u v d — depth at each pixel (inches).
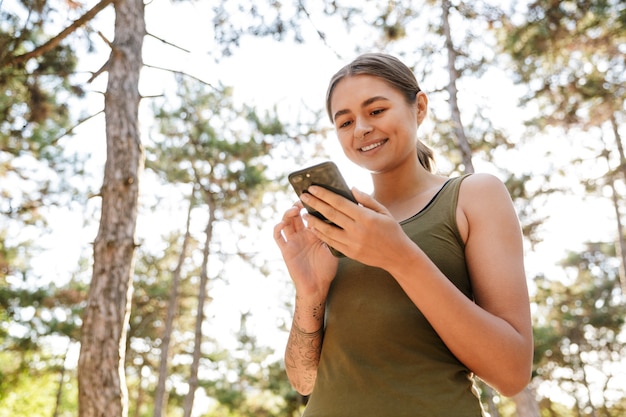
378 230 36.0
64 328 830.5
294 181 37.7
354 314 42.9
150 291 829.2
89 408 217.5
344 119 49.9
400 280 37.4
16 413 900.6
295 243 47.8
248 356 862.5
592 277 893.2
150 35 260.8
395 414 38.7
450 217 44.4
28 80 310.8
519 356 38.1
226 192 663.1
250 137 619.2
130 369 976.3
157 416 667.4
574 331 893.2
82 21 244.8
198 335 663.8
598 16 414.6
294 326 49.6
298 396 802.8
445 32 424.5
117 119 255.0
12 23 259.0
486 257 42.4
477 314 37.3
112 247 238.2
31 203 549.6
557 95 480.1
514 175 522.3
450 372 40.1
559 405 952.9
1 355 911.7
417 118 52.2
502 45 443.2
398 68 50.5
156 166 671.1
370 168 49.9
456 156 436.1
